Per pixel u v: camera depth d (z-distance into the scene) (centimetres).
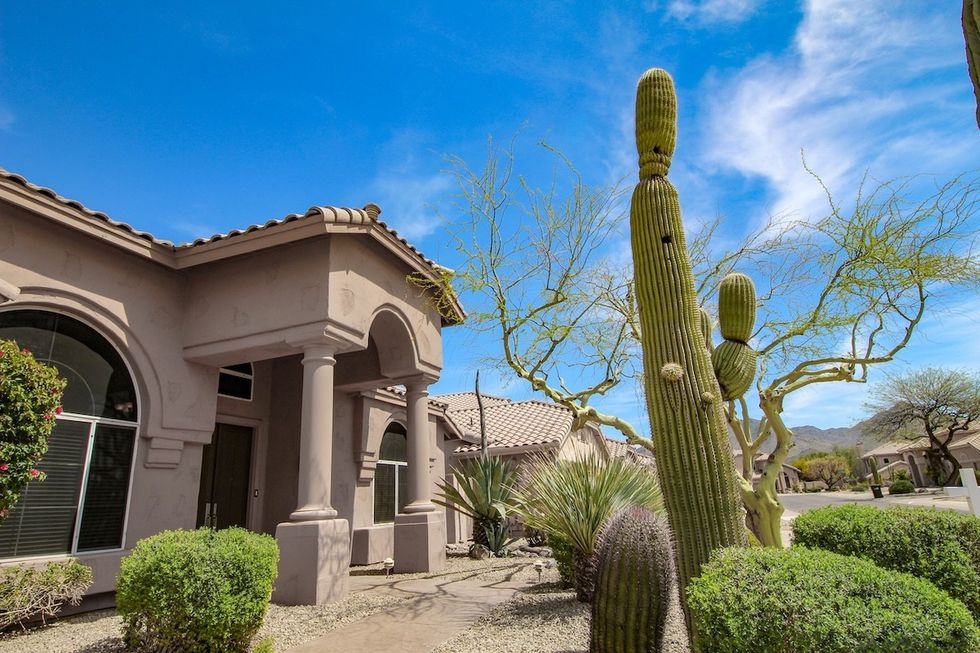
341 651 565
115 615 712
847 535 552
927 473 4888
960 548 509
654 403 505
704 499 464
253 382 1150
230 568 540
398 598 789
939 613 288
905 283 928
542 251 986
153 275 877
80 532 734
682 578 461
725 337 564
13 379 539
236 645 542
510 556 1274
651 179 556
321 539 761
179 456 860
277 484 1133
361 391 1251
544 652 527
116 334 806
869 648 273
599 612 456
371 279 949
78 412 755
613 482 729
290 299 852
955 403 4056
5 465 518
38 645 580
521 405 2320
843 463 7381
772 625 300
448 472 1761
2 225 700
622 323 1108
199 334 893
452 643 575
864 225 940
